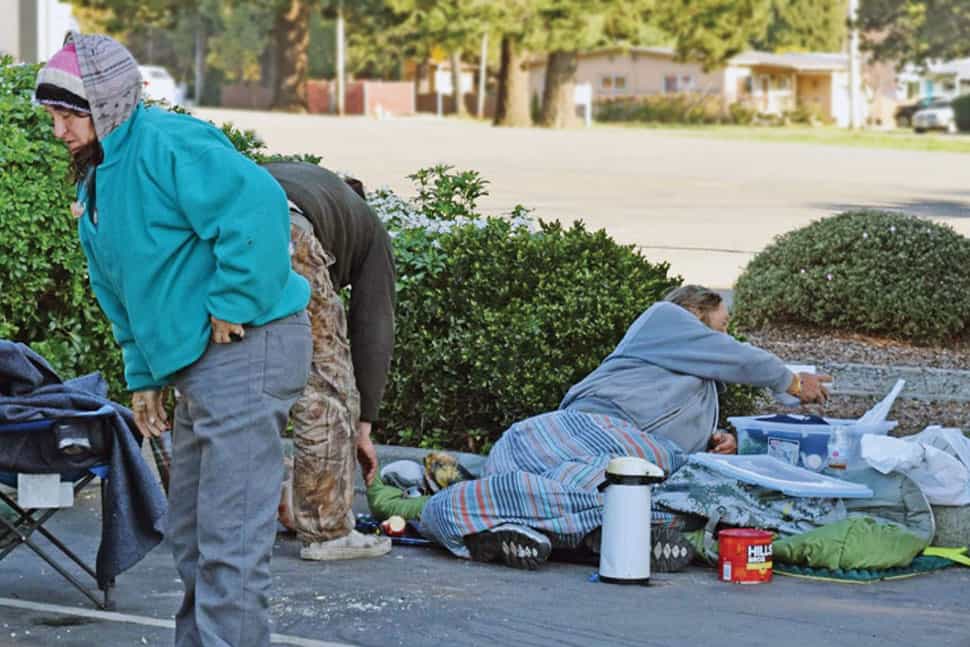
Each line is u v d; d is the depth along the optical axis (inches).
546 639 330.0
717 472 409.1
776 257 726.5
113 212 263.7
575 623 343.3
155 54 6761.8
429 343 513.3
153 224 260.5
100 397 370.0
